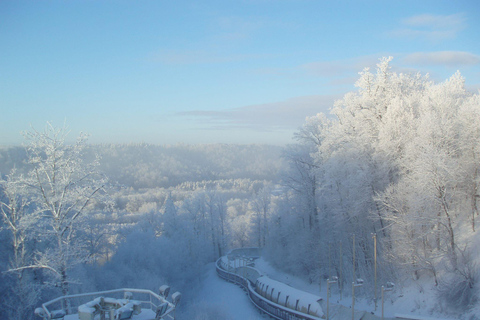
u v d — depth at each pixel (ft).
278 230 187.32
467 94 141.28
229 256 215.31
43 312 37.04
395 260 103.91
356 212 111.55
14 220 86.58
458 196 101.45
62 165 79.20
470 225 96.94
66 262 78.38
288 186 157.89
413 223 95.20
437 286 90.02
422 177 91.35
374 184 114.52
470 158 99.71
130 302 33.35
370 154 118.93
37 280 101.60
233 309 134.31
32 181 76.07
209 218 262.88
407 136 112.98
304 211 156.66
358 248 123.85
